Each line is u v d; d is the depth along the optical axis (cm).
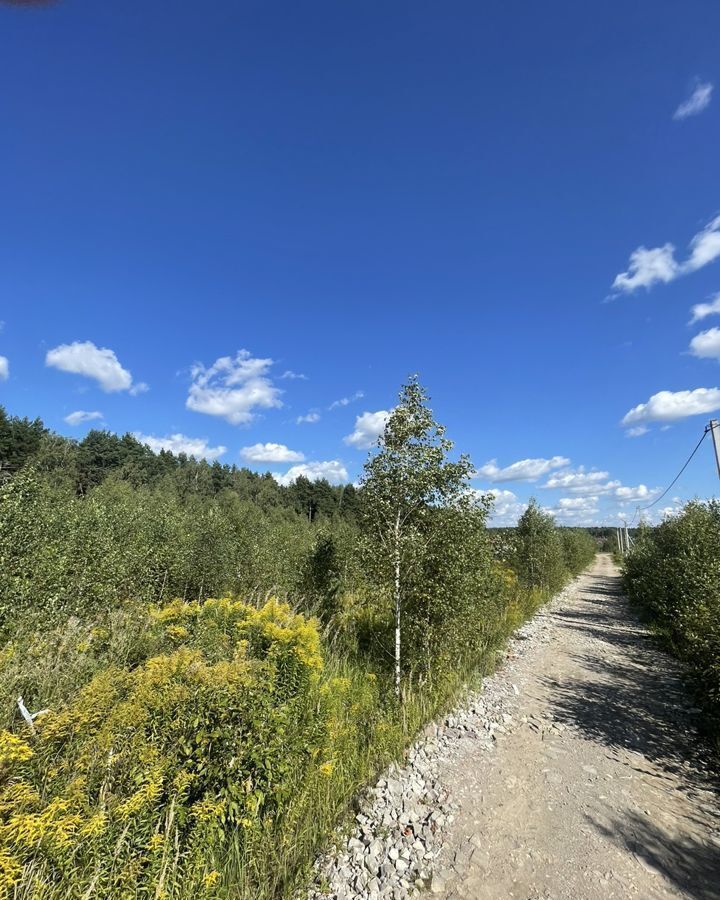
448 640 910
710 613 826
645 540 2617
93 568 1003
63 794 299
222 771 379
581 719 768
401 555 871
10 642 595
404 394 925
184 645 582
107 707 370
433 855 421
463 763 598
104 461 6531
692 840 450
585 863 412
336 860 412
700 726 731
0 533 805
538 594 2212
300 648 521
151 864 296
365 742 622
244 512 2561
